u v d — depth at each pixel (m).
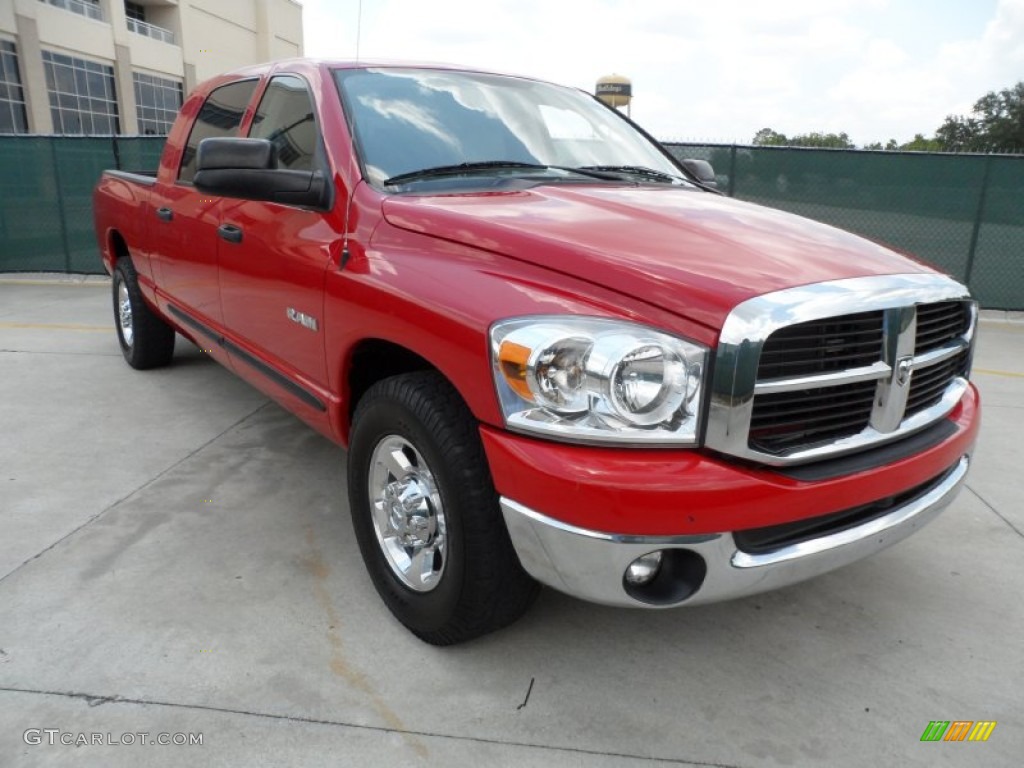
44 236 10.03
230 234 3.39
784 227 2.56
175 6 41.06
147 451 4.02
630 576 2.01
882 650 2.57
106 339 6.50
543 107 3.57
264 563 2.97
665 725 2.21
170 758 2.03
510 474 2.00
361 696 2.28
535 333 1.97
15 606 2.64
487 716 2.22
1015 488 3.87
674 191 3.09
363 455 2.60
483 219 2.36
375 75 3.24
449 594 2.29
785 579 2.10
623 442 1.93
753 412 1.94
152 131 39.84
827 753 2.12
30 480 3.64
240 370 3.72
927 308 2.30
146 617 2.61
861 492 2.11
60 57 32.97
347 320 2.58
